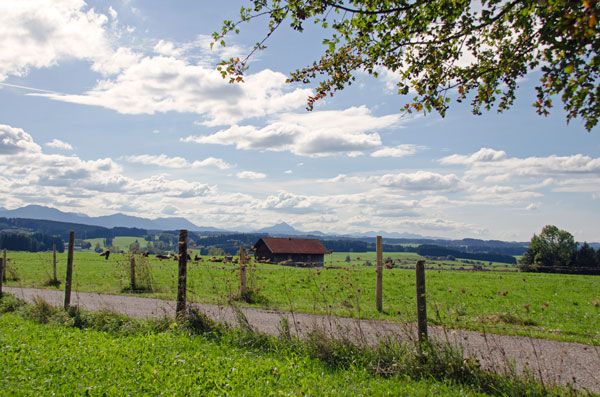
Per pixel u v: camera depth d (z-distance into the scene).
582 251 96.38
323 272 37.16
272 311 18.30
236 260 21.69
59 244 153.88
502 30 8.30
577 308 23.02
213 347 11.16
